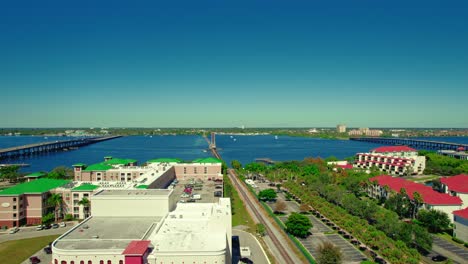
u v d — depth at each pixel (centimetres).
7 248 13862
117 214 13638
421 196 17812
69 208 18175
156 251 9831
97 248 10481
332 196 19938
